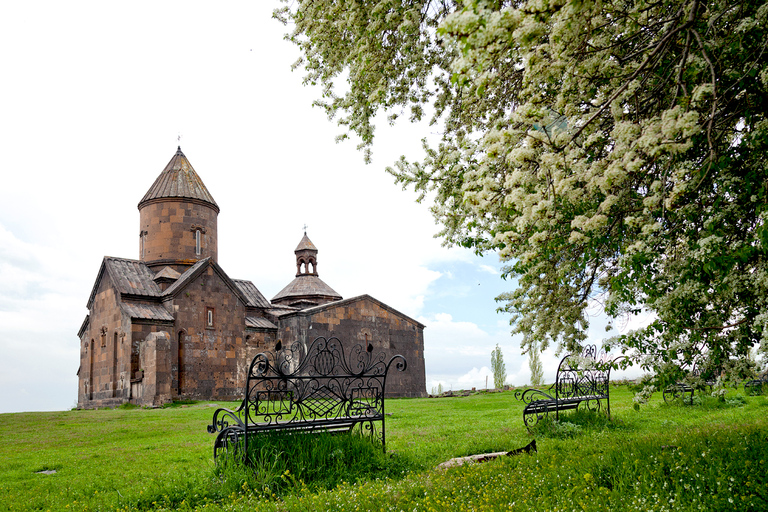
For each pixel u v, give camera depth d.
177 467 9.26
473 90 7.36
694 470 5.45
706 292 5.15
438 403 26.06
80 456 11.38
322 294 45.47
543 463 6.93
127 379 30.25
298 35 9.40
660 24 5.14
